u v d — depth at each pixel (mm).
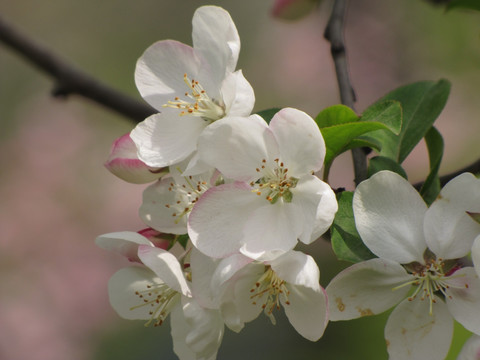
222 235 421
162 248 442
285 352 741
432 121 457
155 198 441
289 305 419
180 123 440
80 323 849
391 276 420
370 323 669
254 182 423
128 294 447
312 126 416
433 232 418
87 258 883
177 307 444
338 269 704
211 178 438
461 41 836
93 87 582
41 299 854
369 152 455
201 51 437
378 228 419
